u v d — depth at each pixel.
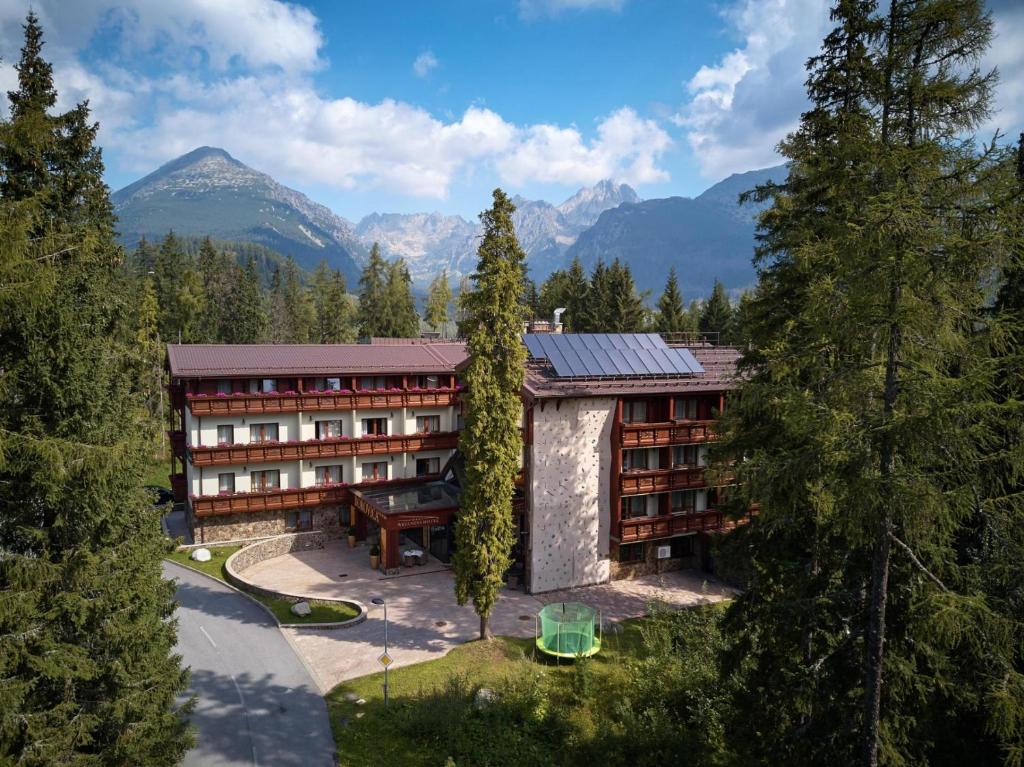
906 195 11.31
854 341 12.30
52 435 16.16
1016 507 11.95
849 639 14.80
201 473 39.16
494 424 28.58
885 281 11.50
